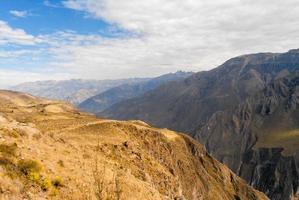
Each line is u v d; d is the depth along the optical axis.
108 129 103.06
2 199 22.36
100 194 21.77
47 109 184.62
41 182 26.45
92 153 47.66
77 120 111.38
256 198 181.12
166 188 77.06
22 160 26.92
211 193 145.00
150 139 116.25
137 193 39.88
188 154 151.75
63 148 37.84
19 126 34.44
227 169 184.62
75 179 30.42
